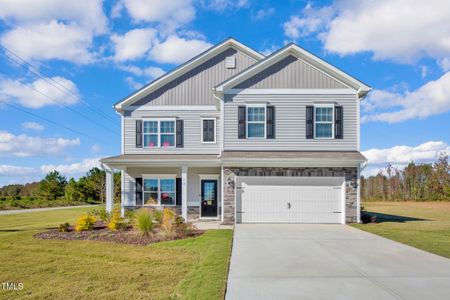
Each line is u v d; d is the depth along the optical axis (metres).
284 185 14.30
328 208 14.21
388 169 39.75
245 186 14.33
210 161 14.98
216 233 11.61
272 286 5.93
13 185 47.72
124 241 10.44
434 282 6.16
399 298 5.34
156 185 17.19
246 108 15.15
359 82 14.88
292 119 15.11
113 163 15.20
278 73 15.25
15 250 9.27
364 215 15.29
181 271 7.06
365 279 6.34
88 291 5.88
